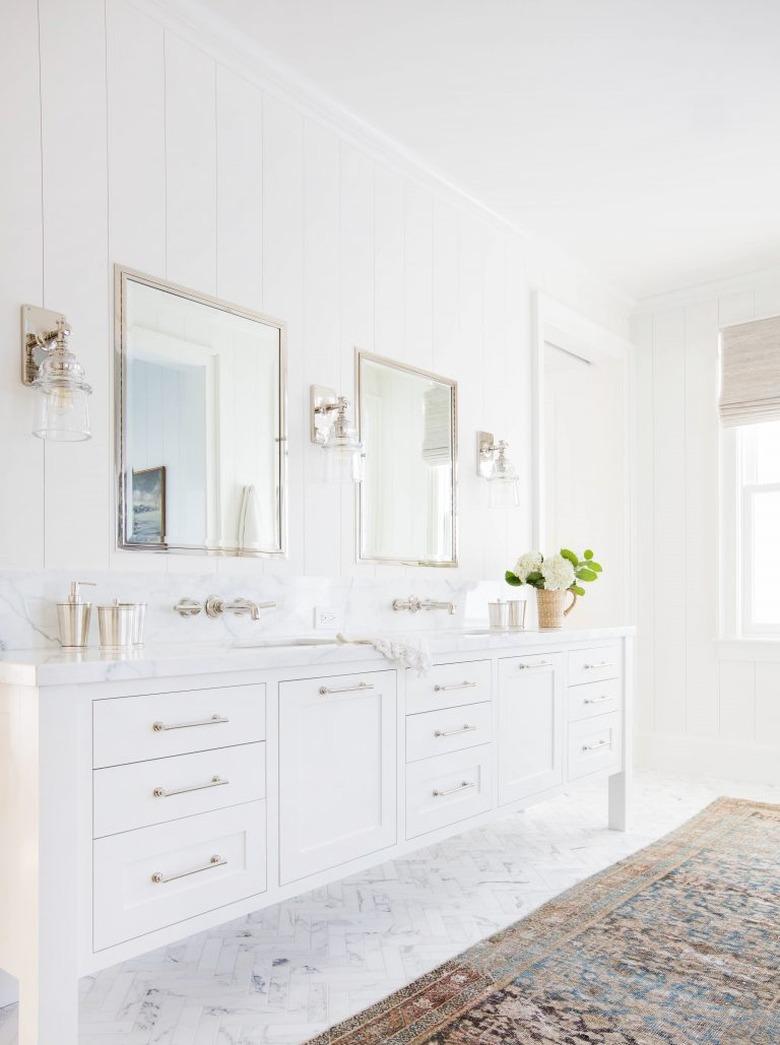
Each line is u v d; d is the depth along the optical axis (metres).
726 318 4.65
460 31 2.51
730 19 2.46
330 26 2.49
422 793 2.34
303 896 2.60
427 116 2.98
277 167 2.74
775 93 2.84
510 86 2.80
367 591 2.99
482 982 1.98
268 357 2.67
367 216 3.10
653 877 2.76
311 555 2.79
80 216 2.16
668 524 4.78
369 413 3.06
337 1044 1.70
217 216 2.53
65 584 2.06
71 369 1.92
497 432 3.76
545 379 5.14
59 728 1.49
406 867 2.89
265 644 2.46
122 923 1.58
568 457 5.08
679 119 3.00
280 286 2.73
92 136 2.20
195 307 2.44
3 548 1.96
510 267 3.91
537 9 2.41
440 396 3.42
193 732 1.73
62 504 2.08
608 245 4.15
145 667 1.62
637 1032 1.75
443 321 3.46
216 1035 1.74
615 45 2.58
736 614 4.53
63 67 2.14
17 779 1.52
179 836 1.69
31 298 2.04
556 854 3.03
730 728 4.46
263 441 2.63
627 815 3.34
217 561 2.46
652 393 4.89
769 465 4.54
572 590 3.53
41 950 1.45
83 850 1.52
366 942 2.23
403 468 3.21
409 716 2.31
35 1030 1.45
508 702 2.72
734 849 3.08
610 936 2.26
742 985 1.97
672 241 4.10
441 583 3.36
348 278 3.00
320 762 2.02
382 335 3.15
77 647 1.97
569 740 3.04
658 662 4.74
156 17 2.36
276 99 2.74
